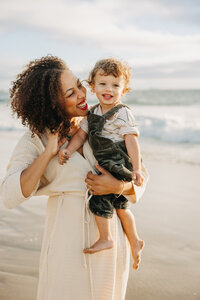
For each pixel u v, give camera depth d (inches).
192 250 154.3
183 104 960.3
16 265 140.3
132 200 90.4
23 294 121.8
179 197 227.1
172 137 455.2
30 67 90.3
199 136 448.8
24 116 86.3
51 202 89.4
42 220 184.7
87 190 86.2
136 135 92.4
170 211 201.3
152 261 145.7
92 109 97.9
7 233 169.0
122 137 92.6
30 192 83.0
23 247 155.2
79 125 95.0
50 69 85.5
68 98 85.4
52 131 82.2
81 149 92.1
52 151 81.7
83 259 84.3
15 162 87.2
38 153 88.9
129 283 130.5
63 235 85.1
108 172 86.9
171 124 514.0
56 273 84.1
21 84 89.0
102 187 84.5
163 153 375.6
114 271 87.2
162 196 229.5
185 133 462.9
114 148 89.0
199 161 336.2
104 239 85.0
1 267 138.6
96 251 83.0
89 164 89.0
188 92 1115.3
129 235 93.2
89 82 101.2
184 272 137.3
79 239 85.0
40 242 160.1
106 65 95.7
